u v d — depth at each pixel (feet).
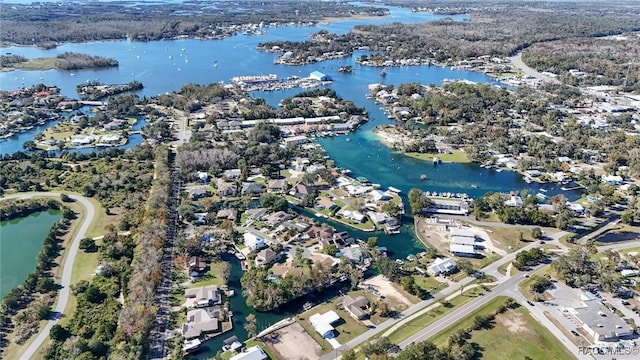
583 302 488.02
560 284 524.11
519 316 472.03
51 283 508.12
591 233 643.04
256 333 451.94
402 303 497.05
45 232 630.33
